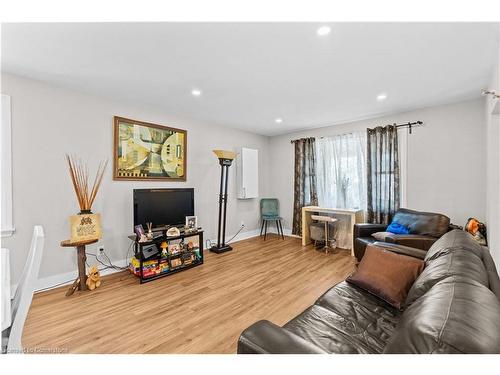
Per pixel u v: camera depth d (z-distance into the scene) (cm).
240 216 497
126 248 324
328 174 458
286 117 400
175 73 240
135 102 326
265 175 559
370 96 305
